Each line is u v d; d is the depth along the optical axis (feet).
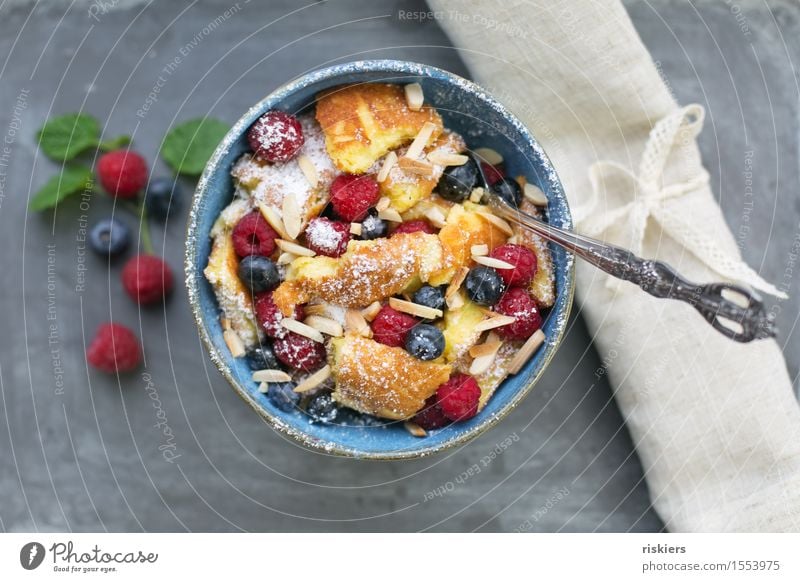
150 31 2.18
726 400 2.14
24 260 2.16
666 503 2.16
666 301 2.14
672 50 2.21
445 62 2.17
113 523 2.14
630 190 2.14
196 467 2.15
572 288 1.92
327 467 2.16
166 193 2.14
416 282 1.93
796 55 2.21
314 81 1.89
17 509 2.14
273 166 1.93
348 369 1.90
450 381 1.93
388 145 1.92
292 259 1.92
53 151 2.14
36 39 2.17
